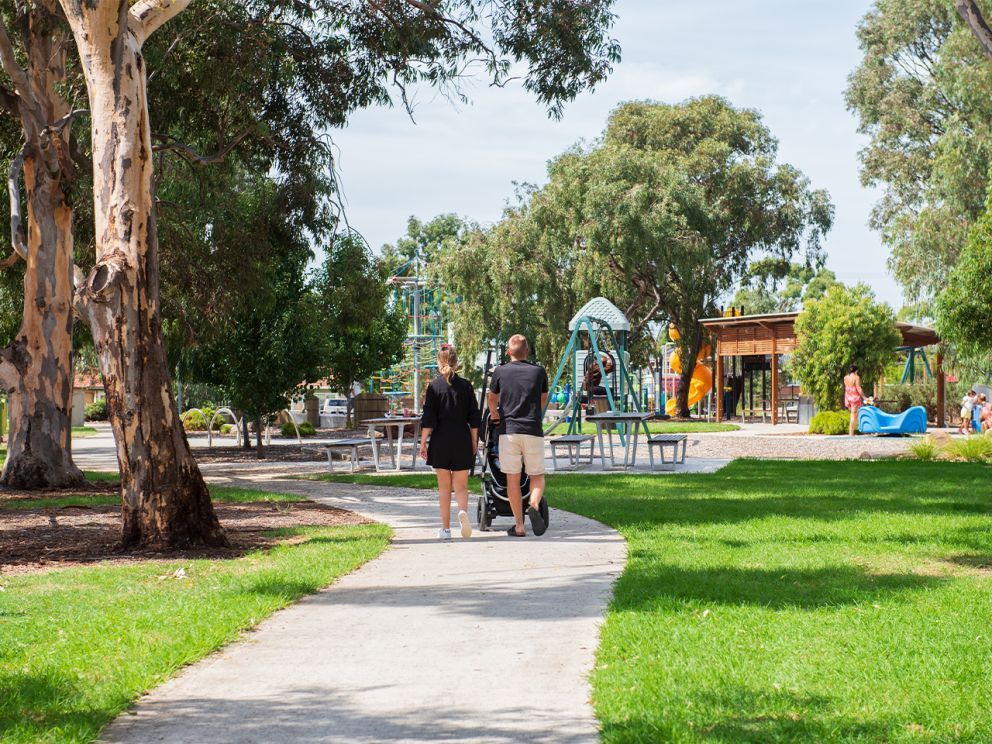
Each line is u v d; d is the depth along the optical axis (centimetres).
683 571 784
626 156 4878
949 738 397
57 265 1806
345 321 2445
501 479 1076
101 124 999
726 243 5338
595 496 1414
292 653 563
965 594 686
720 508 1247
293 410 5291
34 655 546
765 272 5622
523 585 755
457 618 644
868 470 1905
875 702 444
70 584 786
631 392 2491
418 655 554
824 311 3844
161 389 1009
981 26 1514
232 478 1992
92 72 1003
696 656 526
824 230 5438
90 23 992
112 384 1000
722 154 5291
